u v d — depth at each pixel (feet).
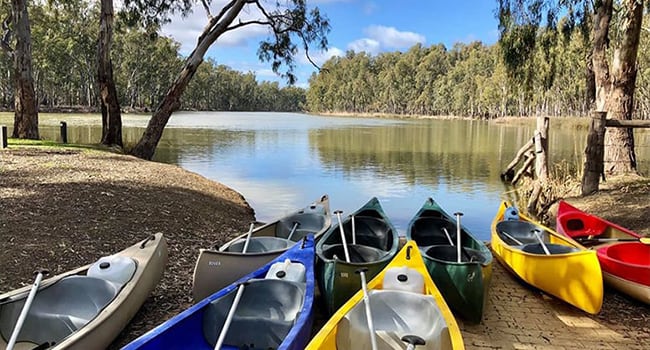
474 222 30.19
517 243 18.62
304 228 20.70
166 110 50.44
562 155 65.31
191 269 17.85
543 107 197.06
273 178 45.50
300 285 12.33
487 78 223.71
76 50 158.61
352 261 16.16
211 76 307.17
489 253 15.79
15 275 14.65
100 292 12.10
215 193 33.27
